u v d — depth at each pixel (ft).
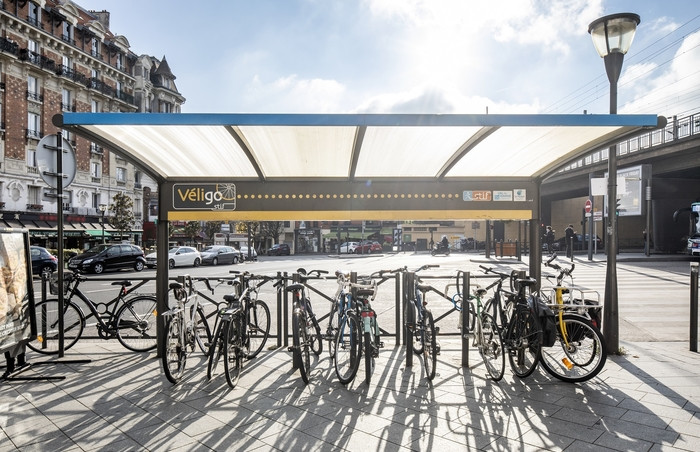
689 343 21.84
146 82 171.73
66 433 12.42
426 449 11.44
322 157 18.44
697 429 12.51
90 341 23.43
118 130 15.46
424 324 17.06
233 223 171.83
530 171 20.65
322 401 14.67
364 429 12.59
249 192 20.13
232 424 12.94
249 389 15.80
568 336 17.20
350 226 214.07
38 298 32.68
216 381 16.66
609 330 20.16
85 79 140.56
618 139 16.33
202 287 48.67
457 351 21.15
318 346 20.01
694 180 126.72
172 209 20.07
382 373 17.57
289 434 12.30
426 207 20.27
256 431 12.49
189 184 20.10
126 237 141.49
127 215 123.34
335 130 15.42
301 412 13.78
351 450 11.41
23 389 15.89
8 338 16.99
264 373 17.62
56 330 21.24
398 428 12.64
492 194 20.45
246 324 18.38
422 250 196.24
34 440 12.00
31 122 122.83
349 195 20.20
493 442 11.79
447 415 13.51
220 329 16.20
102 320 21.50
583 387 15.88
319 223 210.38
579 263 75.66
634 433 12.26
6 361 18.19
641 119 14.79
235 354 16.58
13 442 11.89
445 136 16.16
